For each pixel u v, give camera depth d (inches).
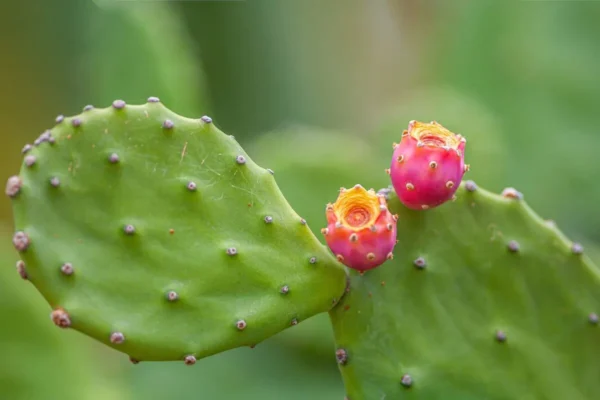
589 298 43.8
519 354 43.5
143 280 41.2
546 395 43.6
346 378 43.1
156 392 63.0
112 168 41.3
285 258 41.8
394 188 42.6
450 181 41.9
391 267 43.0
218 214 41.7
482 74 84.5
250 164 41.9
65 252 41.0
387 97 105.6
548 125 81.4
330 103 102.0
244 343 41.6
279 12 96.0
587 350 43.8
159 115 41.6
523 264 43.6
